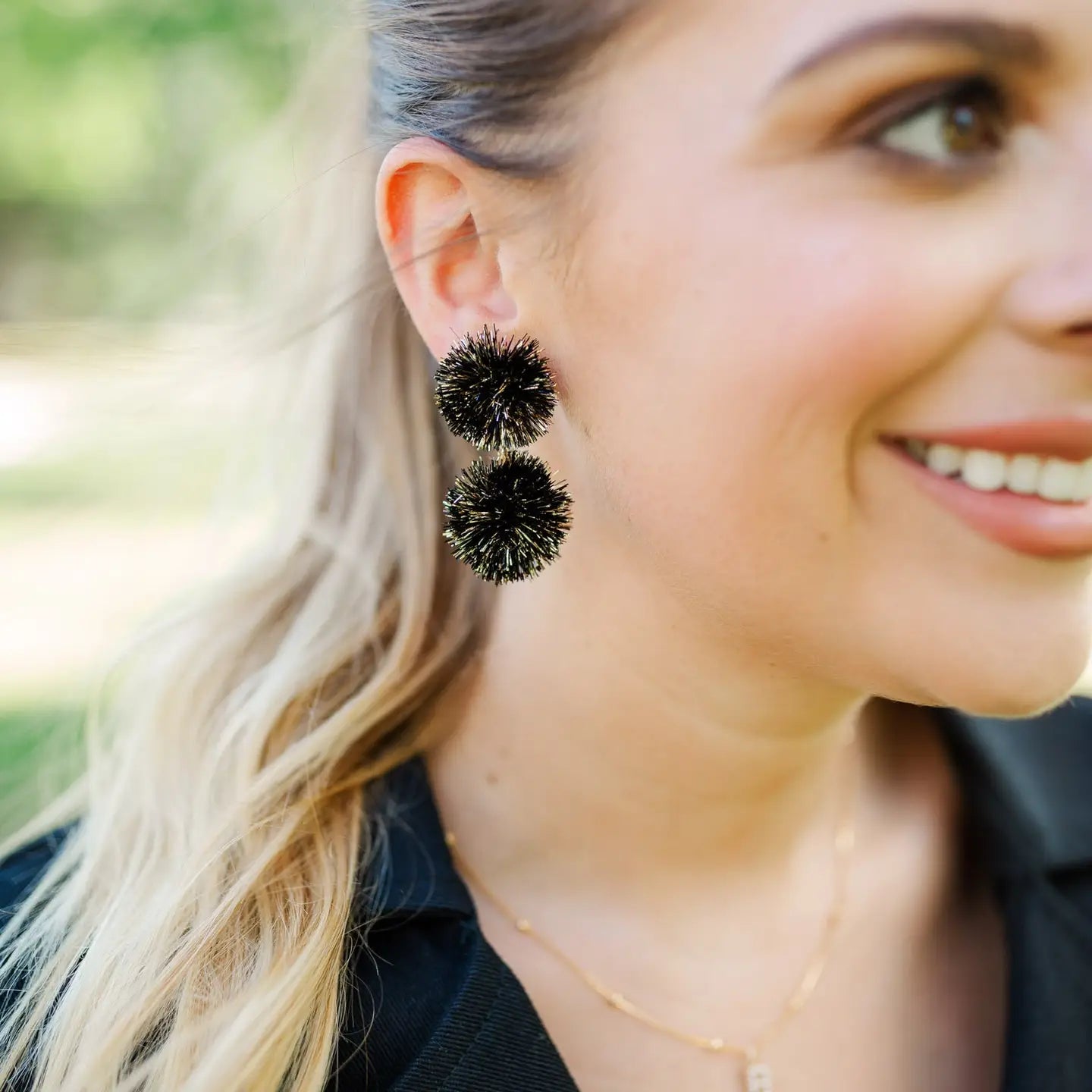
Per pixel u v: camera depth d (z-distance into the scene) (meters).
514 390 0.52
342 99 0.62
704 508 0.50
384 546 0.62
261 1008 0.53
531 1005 0.53
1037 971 0.58
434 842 0.57
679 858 0.57
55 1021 0.54
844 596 0.49
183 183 2.27
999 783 0.60
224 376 0.65
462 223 0.54
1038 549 0.48
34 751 0.86
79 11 2.41
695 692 0.54
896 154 0.47
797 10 0.47
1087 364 0.47
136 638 0.65
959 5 0.46
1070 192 0.46
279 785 0.57
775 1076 0.56
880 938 0.59
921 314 0.47
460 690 0.59
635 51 0.49
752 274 0.48
